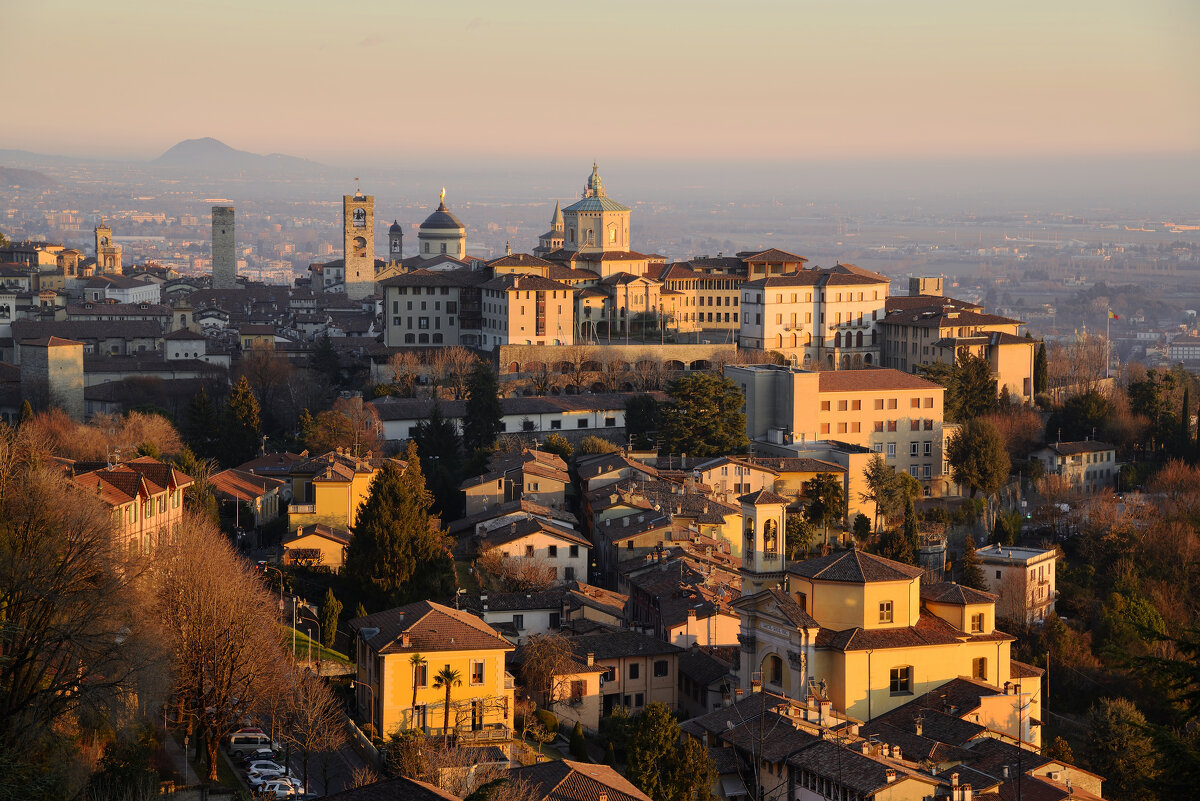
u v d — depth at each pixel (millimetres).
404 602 195375
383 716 152250
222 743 144625
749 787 139625
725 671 175375
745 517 184875
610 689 177000
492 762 133750
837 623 161500
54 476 148375
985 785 132000
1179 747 84438
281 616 181750
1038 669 171125
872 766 129375
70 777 108750
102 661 121312
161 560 149000
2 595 118250
